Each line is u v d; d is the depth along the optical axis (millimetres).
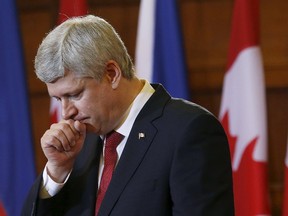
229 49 10172
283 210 10000
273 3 11055
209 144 5824
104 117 5969
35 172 10508
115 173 5992
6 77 10531
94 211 6180
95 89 5824
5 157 10500
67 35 5754
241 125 9992
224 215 5656
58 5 11719
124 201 5867
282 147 11078
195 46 11328
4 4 10531
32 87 11773
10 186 10500
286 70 11062
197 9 11320
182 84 10227
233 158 10016
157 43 10297
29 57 11797
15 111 10508
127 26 11516
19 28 10602
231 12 11234
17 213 10500
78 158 6562
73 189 6387
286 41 11055
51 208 6309
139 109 6152
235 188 9984
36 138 11789
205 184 5695
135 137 6055
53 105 10453
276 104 11109
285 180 9938
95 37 5801
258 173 9836
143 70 10305
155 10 10297
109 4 11562
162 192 5828
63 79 5730
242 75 9969
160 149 5922
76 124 5965
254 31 9961
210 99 11305
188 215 5621
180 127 5914
